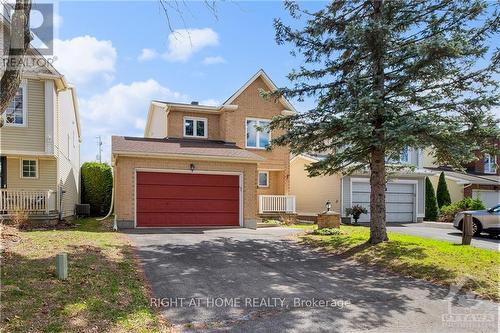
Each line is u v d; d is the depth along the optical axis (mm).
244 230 14781
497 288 6793
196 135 20641
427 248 9680
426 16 9961
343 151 11352
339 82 10922
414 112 9906
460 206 21531
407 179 22109
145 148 15227
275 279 7449
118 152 14070
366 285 7195
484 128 9250
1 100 5992
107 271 7004
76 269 6832
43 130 15281
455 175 25875
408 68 9758
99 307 5164
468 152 9211
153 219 14805
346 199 20719
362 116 9742
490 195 25844
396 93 10156
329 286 7070
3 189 14367
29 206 14523
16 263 6922
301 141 11305
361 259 9445
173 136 20141
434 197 22453
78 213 20578
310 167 11836
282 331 4938
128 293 5938
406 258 8859
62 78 15359
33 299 5148
